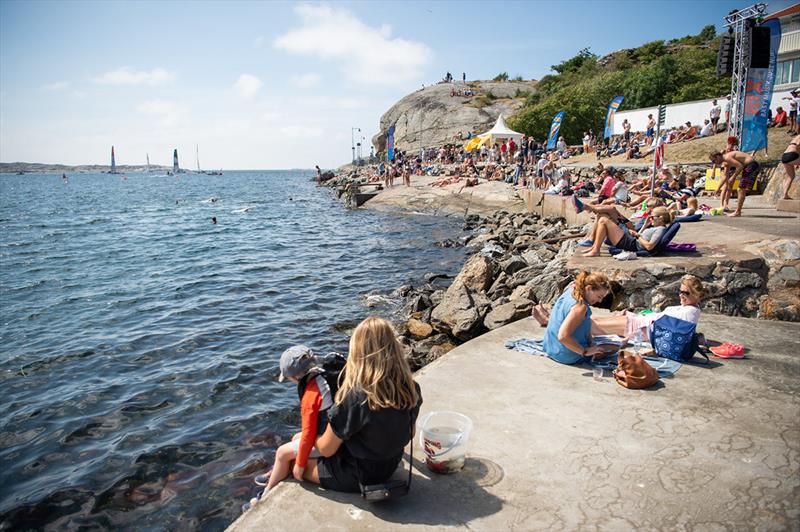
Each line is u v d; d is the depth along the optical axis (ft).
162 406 24.18
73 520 16.51
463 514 10.37
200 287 48.42
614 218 29.27
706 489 10.97
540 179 87.04
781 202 41.60
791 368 17.22
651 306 25.76
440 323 32.68
